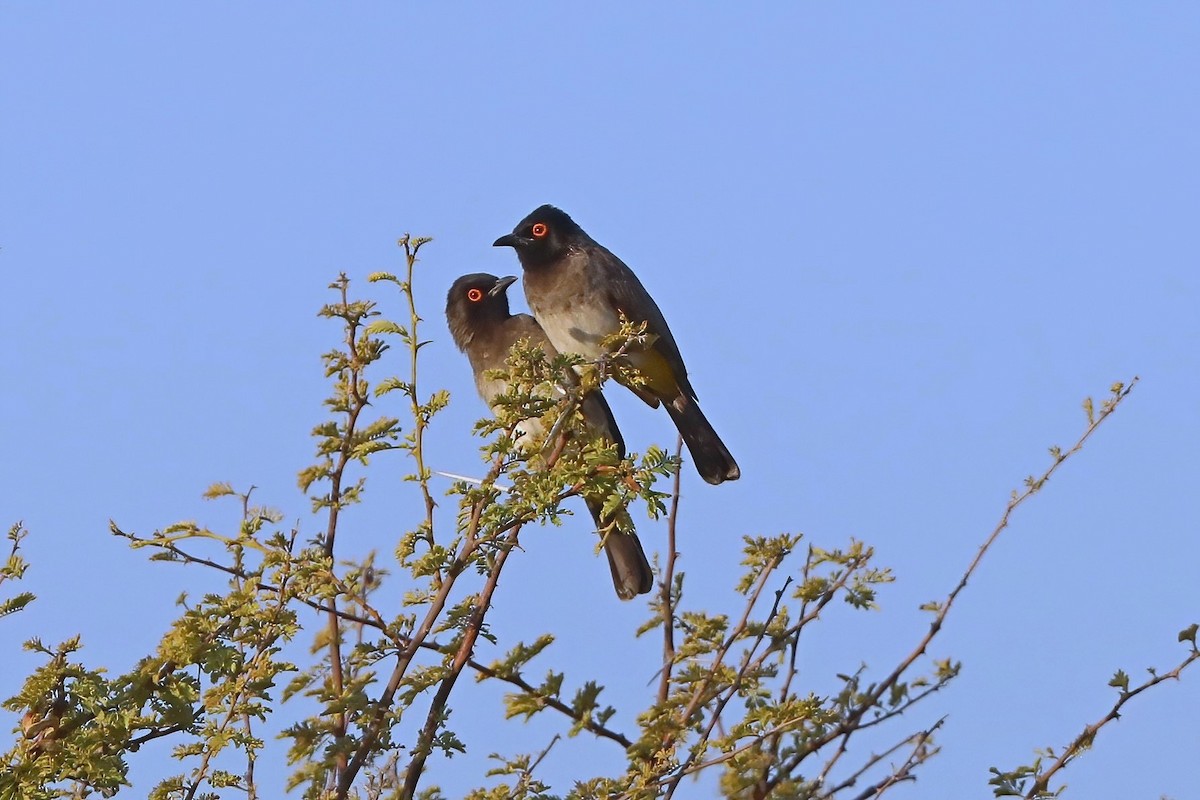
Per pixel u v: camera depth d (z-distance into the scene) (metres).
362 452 8.44
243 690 7.76
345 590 8.07
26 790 7.72
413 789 7.69
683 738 7.60
